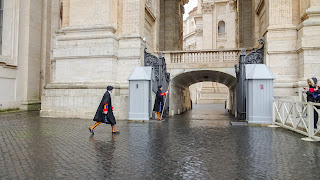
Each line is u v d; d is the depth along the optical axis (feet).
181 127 31.65
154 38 60.39
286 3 42.50
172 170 13.97
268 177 12.78
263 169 14.10
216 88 142.82
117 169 14.08
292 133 26.48
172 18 81.61
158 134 26.00
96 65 45.70
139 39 46.62
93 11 47.11
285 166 14.64
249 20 70.69
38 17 63.41
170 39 81.41
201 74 60.03
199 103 142.00
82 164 15.01
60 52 47.11
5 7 55.47
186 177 12.84
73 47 46.73
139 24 47.62
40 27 64.18
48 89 44.88
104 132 27.14
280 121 31.83
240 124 34.04
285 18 42.39
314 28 38.40
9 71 54.65
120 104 40.45
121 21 48.42
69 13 49.70
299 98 36.04
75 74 46.57
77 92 43.55
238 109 45.06
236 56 50.88
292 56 41.55
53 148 19.15
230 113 62.59
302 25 39.22
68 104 43.39
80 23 47.65
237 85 46.57
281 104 30.86
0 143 20.83
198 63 52.24
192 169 14.16
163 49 81.30
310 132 23.12
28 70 59.41
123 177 12.78
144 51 48.52
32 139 22.67
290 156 16.89
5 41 55.21
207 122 38.14
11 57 54.90
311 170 13.87
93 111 42.22
